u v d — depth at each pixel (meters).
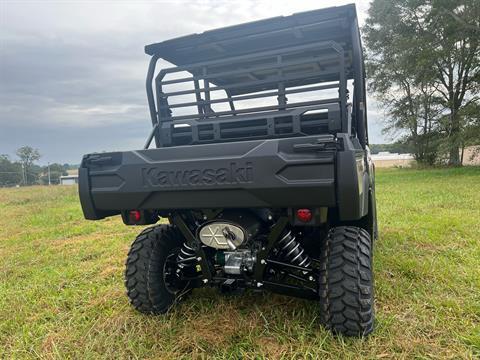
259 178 1.94
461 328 2.25
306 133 2.53
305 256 2.51
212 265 2.59
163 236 2.77
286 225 2.33
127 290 2.65
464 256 3.61
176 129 2.87
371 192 3.16
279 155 1.90
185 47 2.95
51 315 2.86
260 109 2.54
